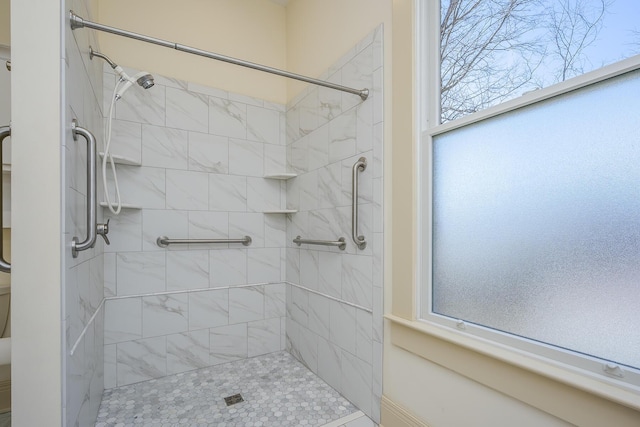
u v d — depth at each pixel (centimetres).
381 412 143
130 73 183
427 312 127
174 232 191
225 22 217
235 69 218
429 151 128
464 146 117
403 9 134
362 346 155
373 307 149
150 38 127
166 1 197
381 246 144
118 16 182
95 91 149
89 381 128
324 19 191
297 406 159
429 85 130
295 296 216
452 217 121
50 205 88
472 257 113
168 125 191
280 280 228
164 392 170
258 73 226
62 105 89
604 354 81
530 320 97
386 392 143
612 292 80
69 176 96
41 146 87
